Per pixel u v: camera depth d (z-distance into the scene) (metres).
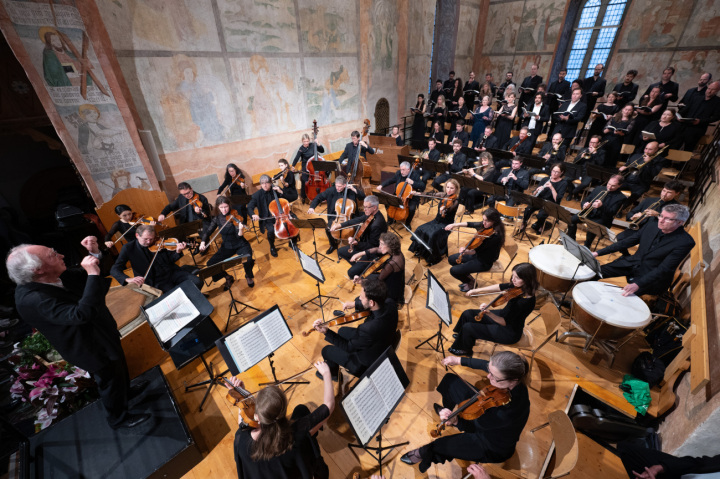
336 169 6.73
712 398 2.31
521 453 2.83
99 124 4.92
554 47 12.05
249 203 5.71
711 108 6.64
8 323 4.57
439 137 10.03
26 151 6.17
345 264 5.53
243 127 7.16
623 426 2.96
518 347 3.28
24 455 2.62
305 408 2.38
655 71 10.25
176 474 2.72
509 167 7.66
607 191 5.41
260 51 6.98
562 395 3.31
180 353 3.81
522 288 2.98
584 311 3.43
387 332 2.88
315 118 8.59
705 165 6.16
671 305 3.64
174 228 4.38
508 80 11.54
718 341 2.54
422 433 3.01
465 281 4.70
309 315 4.43
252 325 2.81
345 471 2.76
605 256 5.63
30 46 4.19
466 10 12.29
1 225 5.33
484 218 4.22
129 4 5.20
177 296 3.22
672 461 2.33
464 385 2.77
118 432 2.80
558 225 6.59
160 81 5.79
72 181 6.68
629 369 3.55
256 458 1.77
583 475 2.73
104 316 2.69
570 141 8.52
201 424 3.15
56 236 5.82
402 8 9.77
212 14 6.11
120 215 5.00
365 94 9.66
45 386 3.16
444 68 12.67
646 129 7.16
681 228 3.55
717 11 8.85
